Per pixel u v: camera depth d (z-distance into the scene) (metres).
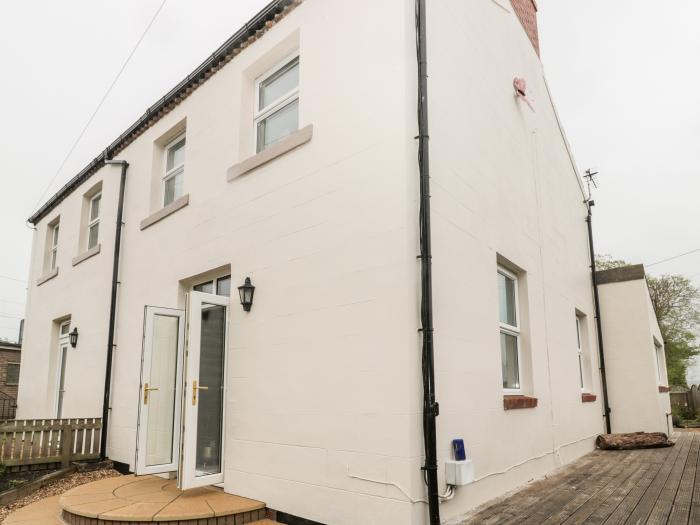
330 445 3.98
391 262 3.81
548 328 6.78
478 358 4.54
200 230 6.21
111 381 7.72
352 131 4.36
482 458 4.34
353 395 3.88
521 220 6.37
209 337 5.32
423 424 3.55
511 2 7.18
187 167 6.74
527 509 4.01
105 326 8.12
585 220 10.70
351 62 4.52
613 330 9.91
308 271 4.52
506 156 6.13
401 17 4.16
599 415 9.22
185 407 4.78
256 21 5.66
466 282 4.52
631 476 5.50
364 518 3.63
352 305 4.04
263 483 4.52
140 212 7.84
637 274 9.84
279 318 4.72
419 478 3.45
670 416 11.20
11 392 19.00
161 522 4.02
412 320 3.64
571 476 5.63
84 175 9.87
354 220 4.18
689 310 25.05
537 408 5.87
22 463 6.75
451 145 4.60
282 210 4.94
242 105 5.99
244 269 5.30
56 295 10.56
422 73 4.12
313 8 5.06
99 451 7.50
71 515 4.38
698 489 4.64
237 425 4.94
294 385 4.41
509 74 6.71
